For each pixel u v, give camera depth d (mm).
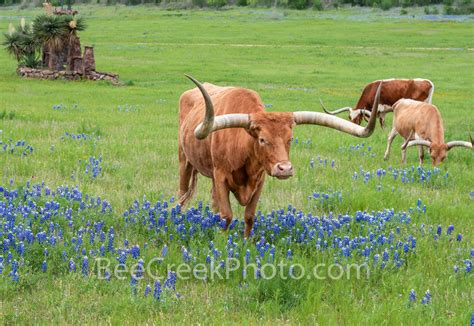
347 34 89562
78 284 7434
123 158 15523
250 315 6910
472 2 142250
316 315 6883
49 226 8906
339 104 32562
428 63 58062
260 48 70875
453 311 7199
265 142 8281
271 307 7000
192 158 10391
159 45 72750
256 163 8820
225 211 9281
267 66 54375
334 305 7293
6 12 157875
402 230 10062
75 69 42062
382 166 16562
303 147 18141
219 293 7531
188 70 49500
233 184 9281
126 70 48531
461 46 74562
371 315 6809
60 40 42219
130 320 6680
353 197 11969
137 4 171125
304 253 8742
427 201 12359
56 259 8008
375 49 70938
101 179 13102
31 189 11250
